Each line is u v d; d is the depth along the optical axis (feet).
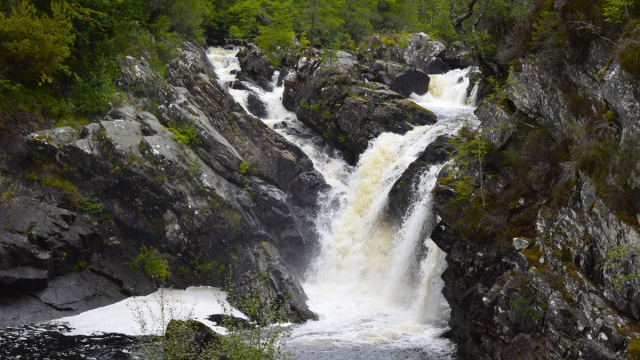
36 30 77.00
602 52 48.37
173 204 74.79
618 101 42.78
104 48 91.30
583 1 51.44
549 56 54.13
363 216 86.63
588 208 43.06
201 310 66.03
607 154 42.55
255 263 74.18
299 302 69.46
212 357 42.06
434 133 89.04
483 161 59.98
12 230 62.80
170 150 78.02
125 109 84.07
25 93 78.74
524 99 57.52
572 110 50.55
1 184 68.13
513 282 48.32
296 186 88.17
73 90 84.64
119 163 74.02
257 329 44.42
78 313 62.90
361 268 81.46
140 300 68.13
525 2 66.28
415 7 172.65
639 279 37.29
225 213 77.20
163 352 46.70
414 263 74.13
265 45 128.98
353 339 59.67
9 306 60.18
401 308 71.67
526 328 46.06
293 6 163.22
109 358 51.24
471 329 53.36
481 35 74.28
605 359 37.88
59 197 71.05
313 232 85.20
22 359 50.34
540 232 48.78
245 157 89.20
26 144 73.20
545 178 51.88
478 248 54.70
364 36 161.89
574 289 42.63
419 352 55.98
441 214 59.31
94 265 68.90
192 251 75.51
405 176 80.33
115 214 73.87
